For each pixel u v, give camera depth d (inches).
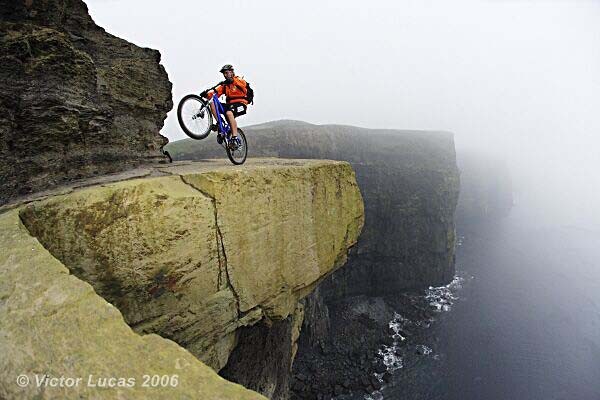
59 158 265.1
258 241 296.7
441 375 1434.5
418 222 2539.4
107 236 209.2
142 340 102.0
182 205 239.9
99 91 341.4
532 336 1728.6
